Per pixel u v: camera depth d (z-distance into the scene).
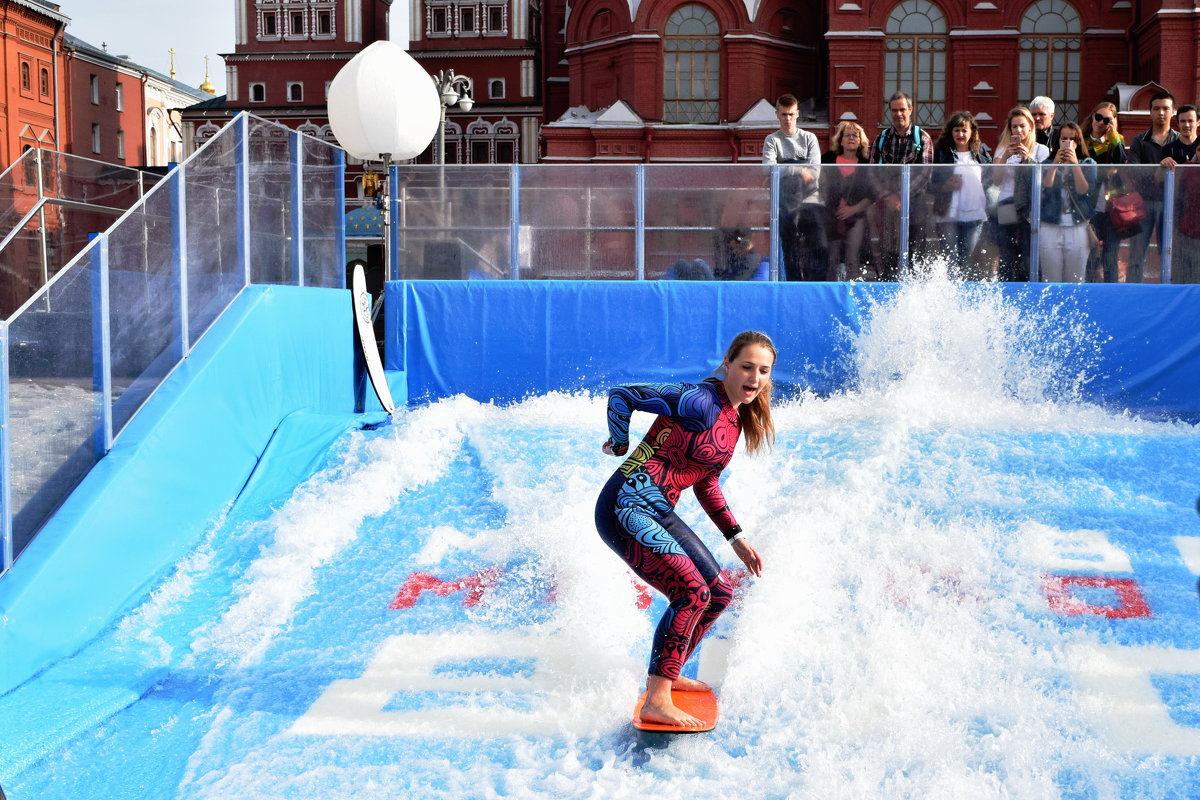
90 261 5.67
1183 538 6.10
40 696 4.64
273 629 5.38
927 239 9.36
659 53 30.11
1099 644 5.01
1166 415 8.89
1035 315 9.09
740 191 9.56
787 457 7.30
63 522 5.27
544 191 9.78
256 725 4.48
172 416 6.18
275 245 8.14
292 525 6.46
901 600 5.47
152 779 4.08
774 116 29.64
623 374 9.62
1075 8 27.78
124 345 6.02
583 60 31.97
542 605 5.57
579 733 4.39
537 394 9.73
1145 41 26.48
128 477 5.68
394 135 9.57
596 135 30.00
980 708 4.46
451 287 9.77
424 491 7.02
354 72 9.49
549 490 6.80
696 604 4.25
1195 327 8.91
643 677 4.87
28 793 3.98
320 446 7.52
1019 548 6.02
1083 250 9.17
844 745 4.21
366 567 6.07
